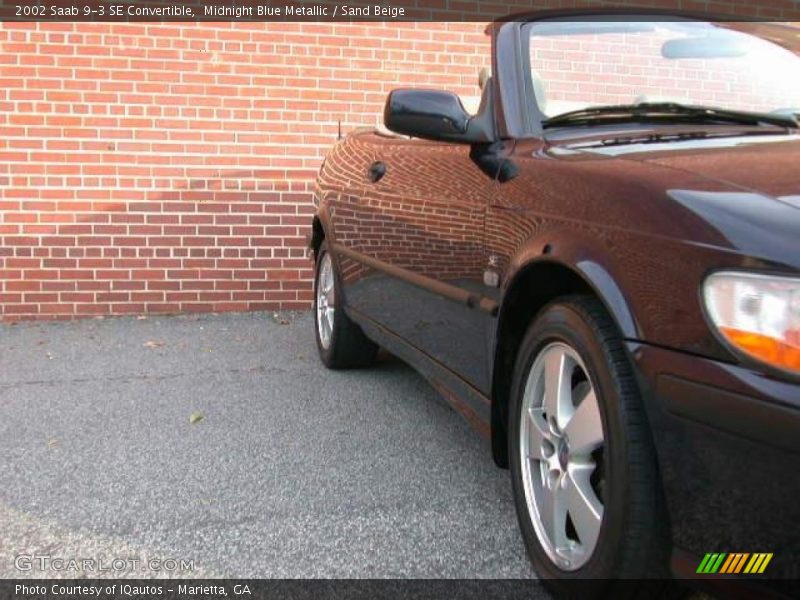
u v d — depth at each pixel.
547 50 3.43
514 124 3.20
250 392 4.82
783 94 3.31
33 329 6.39
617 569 2.17
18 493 3.37
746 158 2.38
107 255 6.68
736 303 1.89
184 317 6.78
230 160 6.75
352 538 2.97
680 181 2.23
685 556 2.02
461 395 3.31
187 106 6.64
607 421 2.19
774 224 1.92
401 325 3.97
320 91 6.83
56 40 6.40
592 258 2.30
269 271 6.93
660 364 2.03
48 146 6.50
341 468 3.64
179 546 2.92
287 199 6.87
